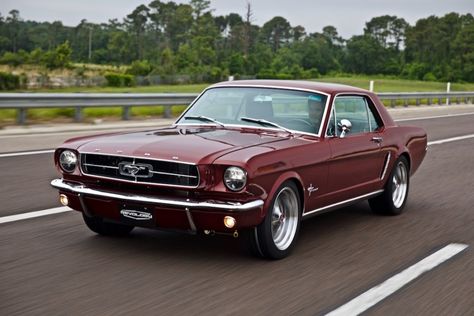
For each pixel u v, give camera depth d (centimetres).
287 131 653
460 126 2327
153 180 561
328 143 652
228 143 589
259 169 550
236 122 673
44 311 450
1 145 1341
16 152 1262
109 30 14000
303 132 653
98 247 622
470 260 619
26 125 1656
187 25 12375
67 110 1980
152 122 1895
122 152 572
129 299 480
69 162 601
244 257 604
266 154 564
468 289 529
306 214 634
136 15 12862
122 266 563
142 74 7825
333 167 656
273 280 538
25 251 603
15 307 457
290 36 13762
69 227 701
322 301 490
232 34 11806
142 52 12044
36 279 521
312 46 11325
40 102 1653
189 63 8919
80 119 1786
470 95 4128
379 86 5825
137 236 666
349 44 12425
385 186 793
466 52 12088
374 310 473
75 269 551
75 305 464
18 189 915
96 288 503
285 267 577
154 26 12888
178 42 12425
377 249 654
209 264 577
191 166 547
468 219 812
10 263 564
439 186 1066
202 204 541
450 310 479
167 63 8881
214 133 634
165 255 601
